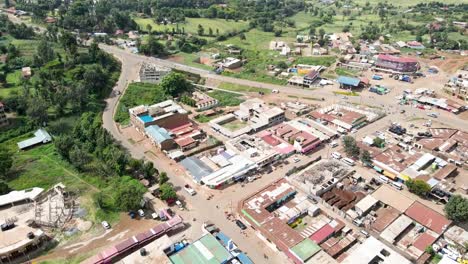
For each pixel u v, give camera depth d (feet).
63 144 523.29
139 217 422.82
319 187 454.81
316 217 426.92
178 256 359.25
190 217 424.46
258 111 640.17
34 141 574.15
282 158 536.01
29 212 424.05
